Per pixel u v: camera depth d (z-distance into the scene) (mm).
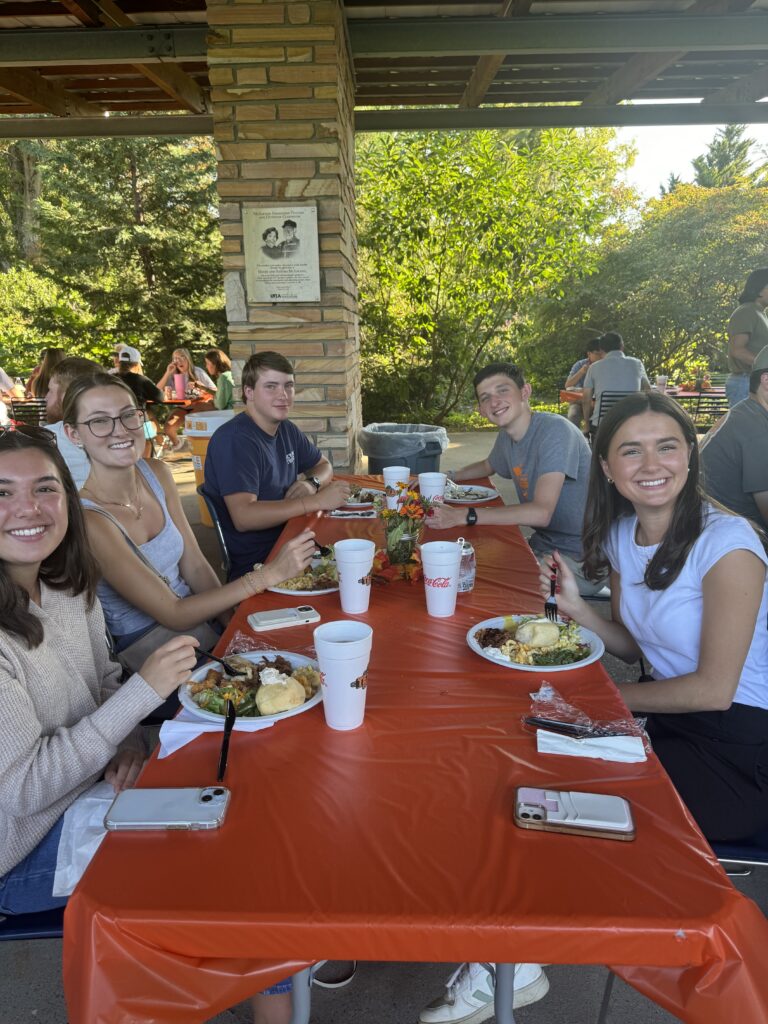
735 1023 801
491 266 11727
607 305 15688
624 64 6332
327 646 1210
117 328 17953
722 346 15680
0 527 1365
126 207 17375
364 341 12234
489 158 11234
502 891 868
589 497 1819
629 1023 1631
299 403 4863
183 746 1225
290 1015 1252
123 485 2240
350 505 3193
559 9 5039
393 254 11789
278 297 4703
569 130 11805
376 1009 1667
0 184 19266
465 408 13273
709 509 1601
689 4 4977
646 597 1699
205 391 10172
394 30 5199
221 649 1615
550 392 15633
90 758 1307
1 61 5305
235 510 3082
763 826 1519
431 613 1854
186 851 956
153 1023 845
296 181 4551
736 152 30875
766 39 5027
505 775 1121
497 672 1500
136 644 2125
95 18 5180
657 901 846
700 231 15453
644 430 1544
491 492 3350
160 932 840
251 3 4328
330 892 872
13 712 1259
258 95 4449
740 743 1565
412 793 1078
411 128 7098
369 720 1302
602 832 964
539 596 1993
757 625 1617
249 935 835
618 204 18594
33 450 1414
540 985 1520
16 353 16938
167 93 7293
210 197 17562
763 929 840
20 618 1369
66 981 879
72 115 7207
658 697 1555
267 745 1223
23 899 1324
